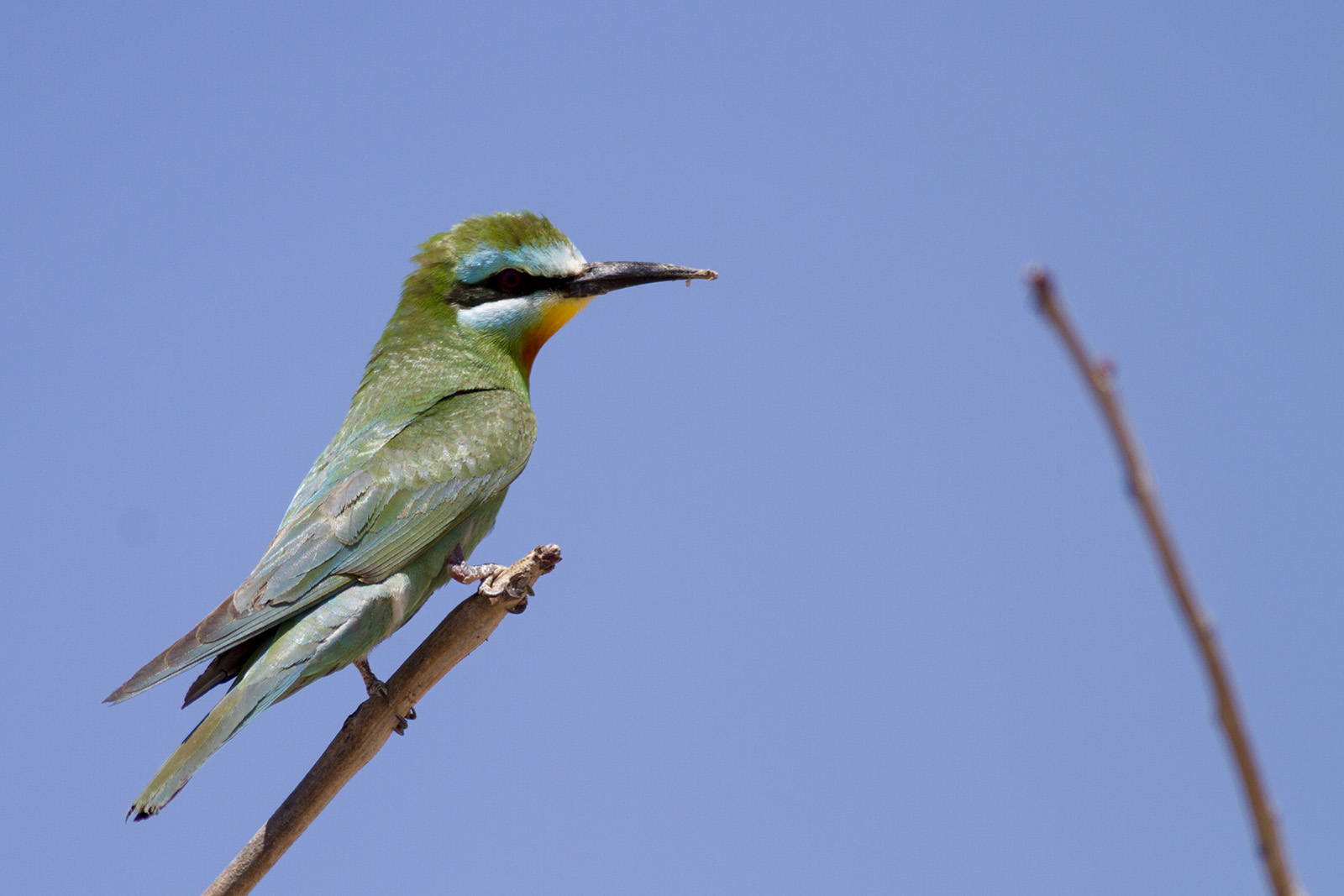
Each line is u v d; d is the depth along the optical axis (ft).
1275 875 10.04
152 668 33.76
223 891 29.91
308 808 30.45
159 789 31.58
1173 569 9.83
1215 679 9.97
